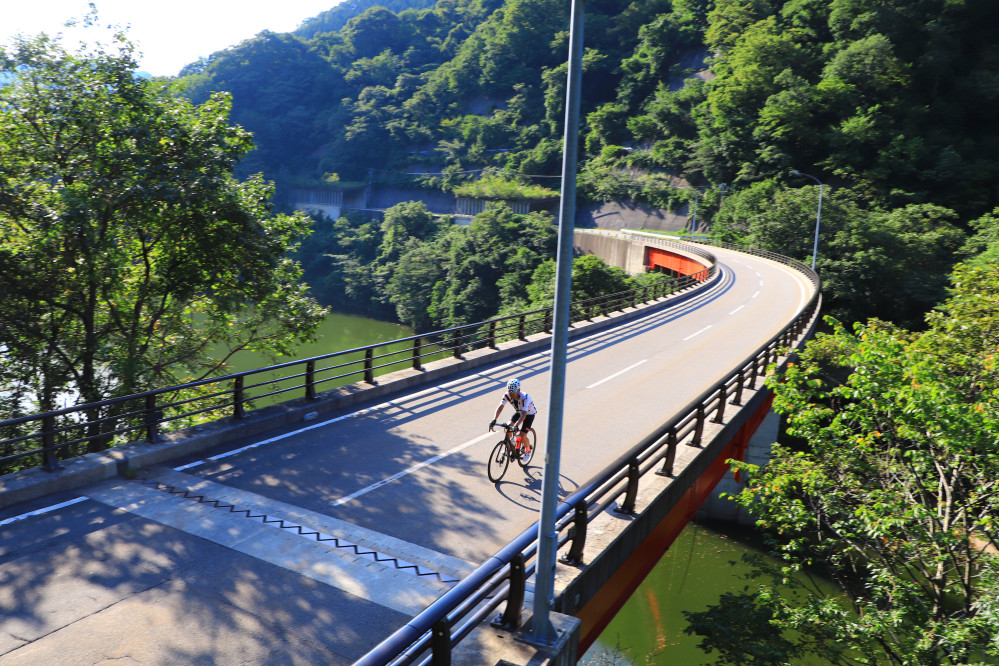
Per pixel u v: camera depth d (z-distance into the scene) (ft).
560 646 21.43
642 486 35.99
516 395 37.40
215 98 69.67
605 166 403.95
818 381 45.88
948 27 271.28
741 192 271.90
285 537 29.27
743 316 107.45
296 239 74.49
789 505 46.73
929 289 162.61
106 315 70.69
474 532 31.01
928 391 35.09
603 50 488.44
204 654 21.16
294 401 48.21
